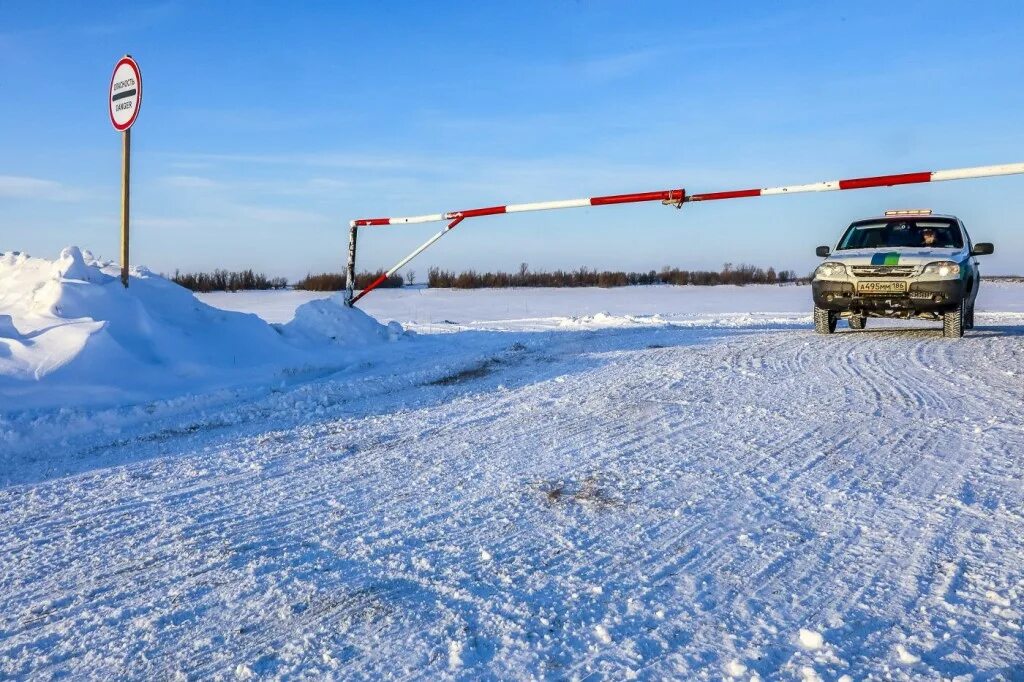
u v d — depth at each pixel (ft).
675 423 19.85
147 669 8.80
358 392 24.31
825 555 11.57
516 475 15.81
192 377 25.11
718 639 9.16
